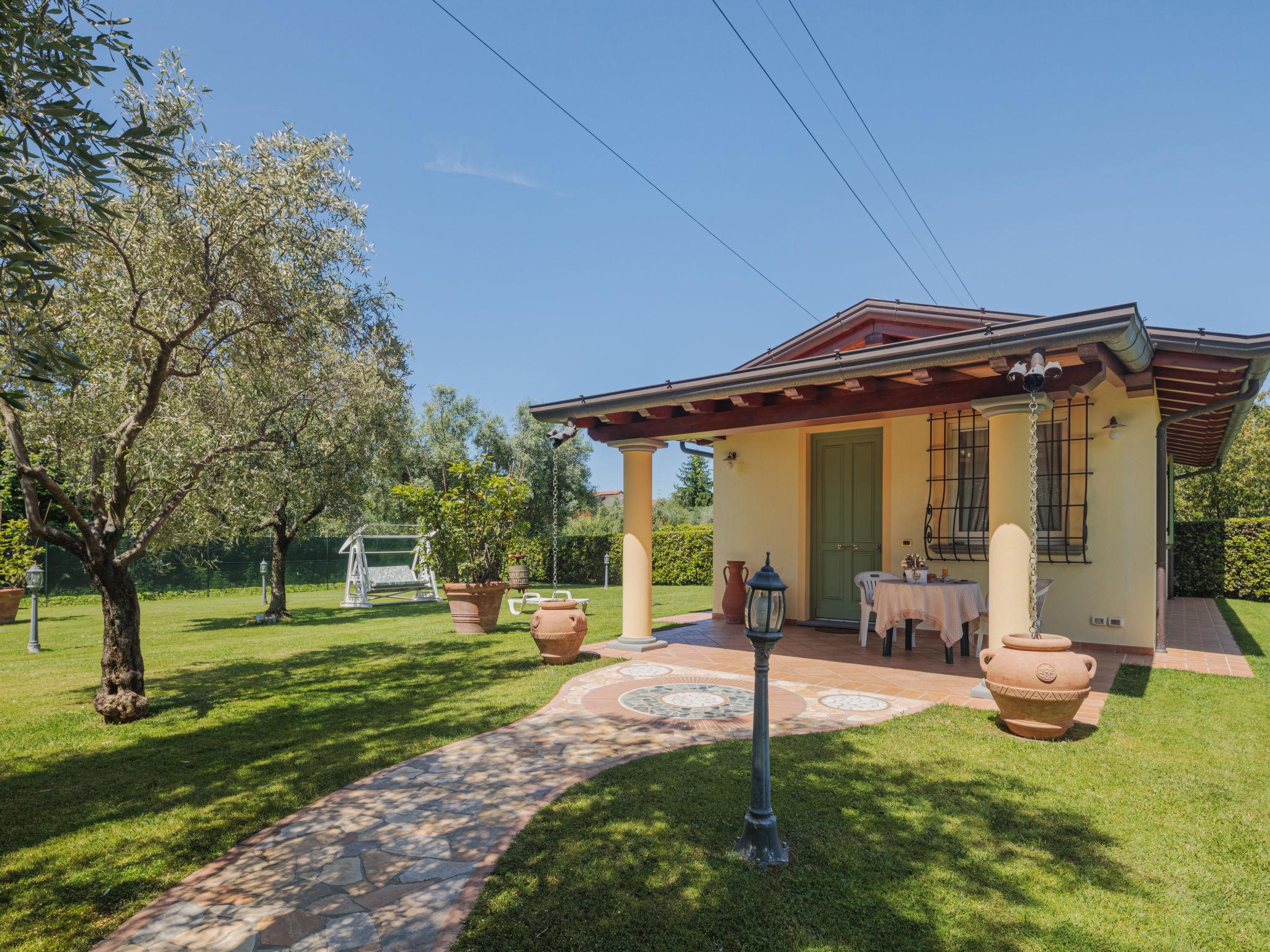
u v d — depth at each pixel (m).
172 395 6.35
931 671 6.56
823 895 2.57
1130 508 7.27
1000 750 4.18
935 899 2.55
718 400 6.94
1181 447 11.77
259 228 5.74
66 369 3.09
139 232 5.51
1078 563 7.51
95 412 5.84
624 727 4.79
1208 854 2.89
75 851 3.12
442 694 5.93
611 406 7.19
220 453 6.11
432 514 10.05
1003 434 5.23
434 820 3.35
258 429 6.45
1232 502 18.02
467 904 2.56
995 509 5.27
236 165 5.71
